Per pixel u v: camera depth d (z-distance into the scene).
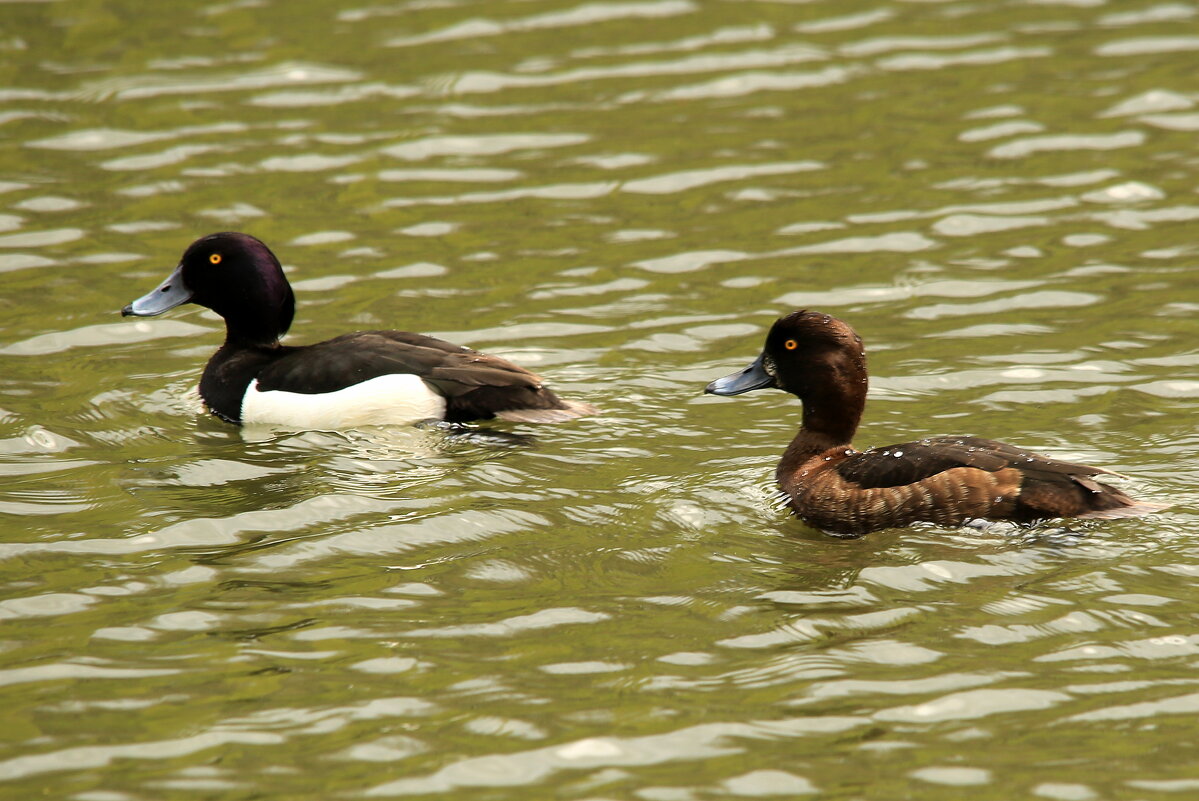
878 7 24.48
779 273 15.95
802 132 19.81
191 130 19.94
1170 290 15.05
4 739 7.73
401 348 12.34
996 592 9.05
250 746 7.65
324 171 18.83
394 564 9.77
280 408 12.26
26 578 9.62
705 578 9.48
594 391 12.95
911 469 10.00
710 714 7.86
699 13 24.19
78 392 13.19
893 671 8.24
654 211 17.75
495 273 16.09
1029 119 19.94
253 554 9.93
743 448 11.72
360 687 8.20
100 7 24.42
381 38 23.19
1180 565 9.27
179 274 12.98
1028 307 14.80
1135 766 7.32
